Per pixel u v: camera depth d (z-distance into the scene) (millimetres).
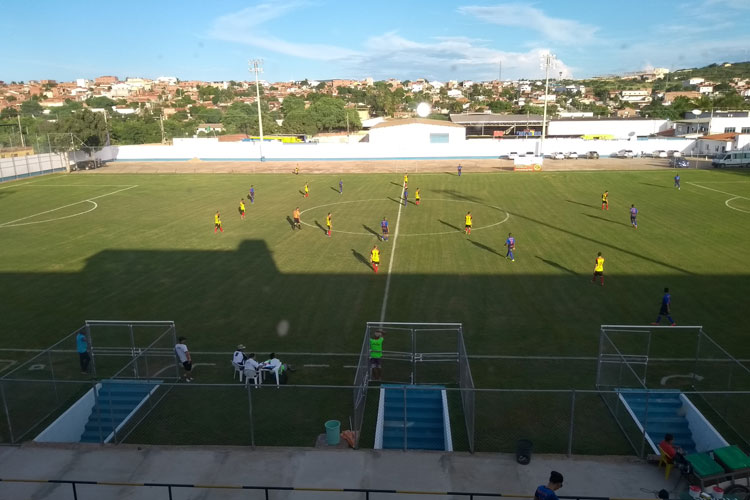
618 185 63094
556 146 99438
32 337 22922
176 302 26750
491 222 43938
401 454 14008
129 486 13031
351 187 66438
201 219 47531
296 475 13297
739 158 78000
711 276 28656
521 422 16016
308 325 23578
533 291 27078
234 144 103875
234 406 17281
